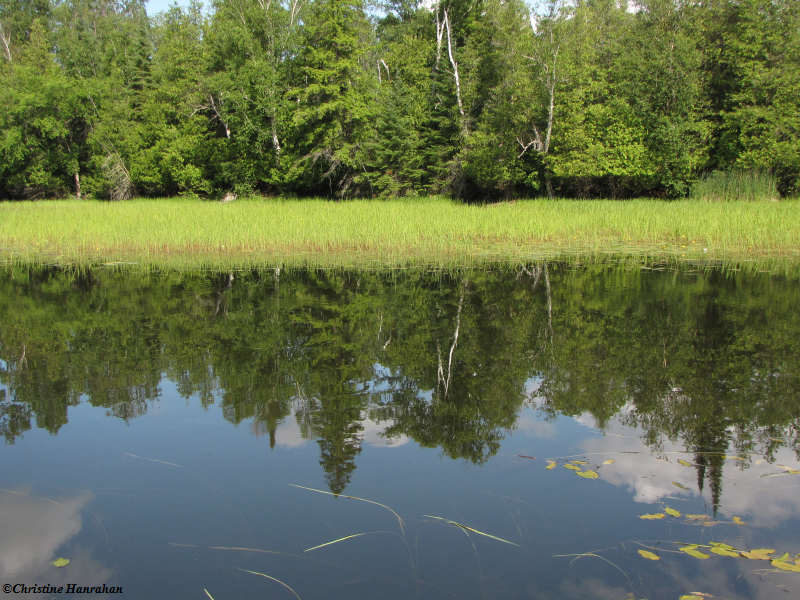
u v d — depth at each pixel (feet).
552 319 23.13
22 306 26.66
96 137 108.17
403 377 16.56
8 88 108.58
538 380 16.17
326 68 94.07
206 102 109.40
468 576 8.14
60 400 14.94
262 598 7.78
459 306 25.85
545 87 82.12
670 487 10.50
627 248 44.57
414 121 98.17
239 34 97.14
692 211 57.62
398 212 62.49
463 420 13.53
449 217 57.41
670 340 19.83
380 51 111.86
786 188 79.20
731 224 48.44
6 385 16.05
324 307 25.99
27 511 9.90
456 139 94.43
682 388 15.31
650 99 80.43
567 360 17.90
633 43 82.28
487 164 86.94
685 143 78.38
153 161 108.88
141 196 117.91
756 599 7.64
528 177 89.15
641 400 14.60
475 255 42.42
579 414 13.82
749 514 9.66
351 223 53.01
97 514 9.84
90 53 122.72
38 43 130.93
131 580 8.22
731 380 15.90
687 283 30.42
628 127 81.15
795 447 12.00
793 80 73.97
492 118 87.15
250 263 39.78
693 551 8.64
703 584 7.95
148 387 15.88
